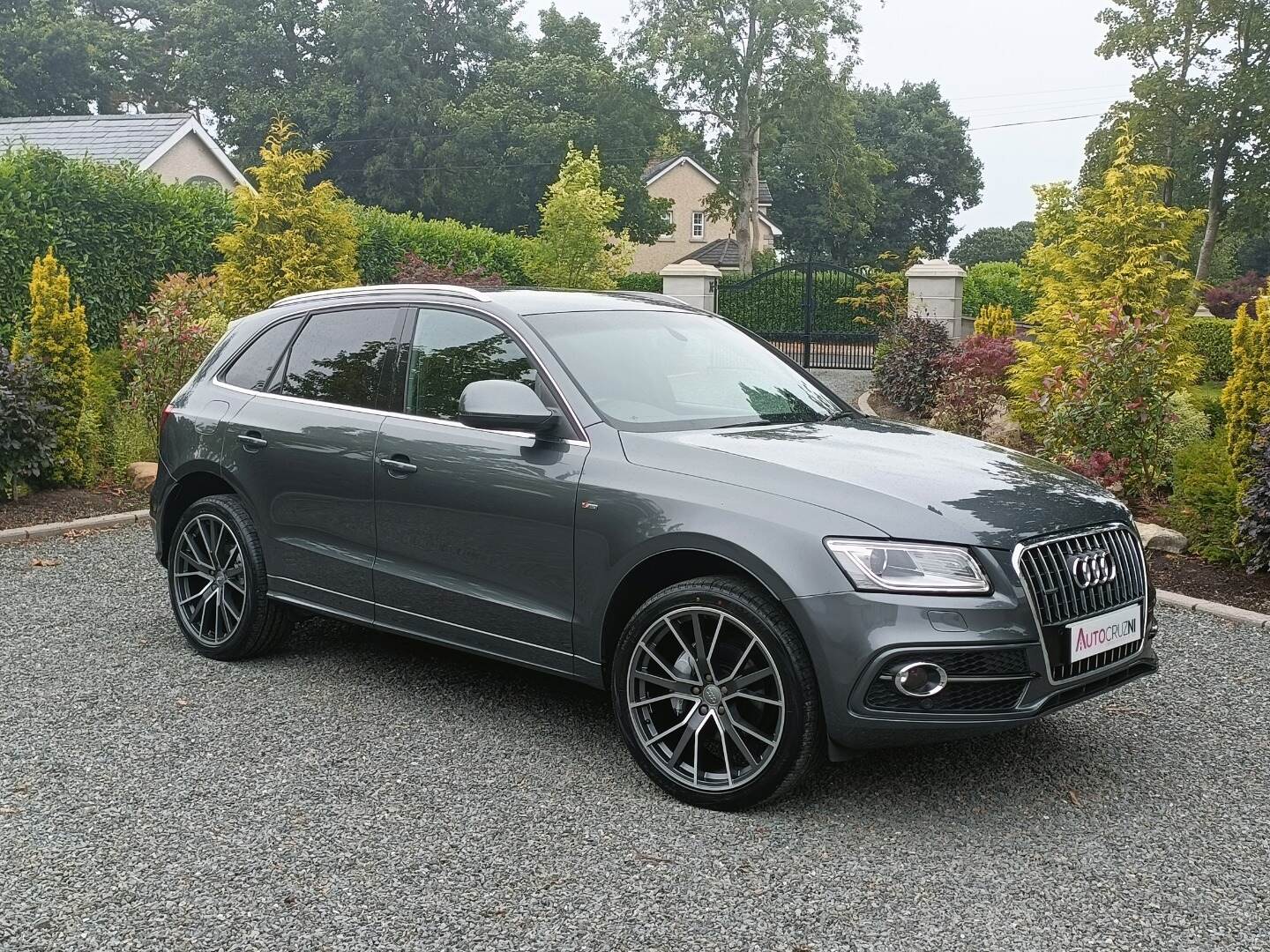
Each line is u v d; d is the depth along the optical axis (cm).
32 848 339
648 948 286
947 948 287
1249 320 739
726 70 4659
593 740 431
